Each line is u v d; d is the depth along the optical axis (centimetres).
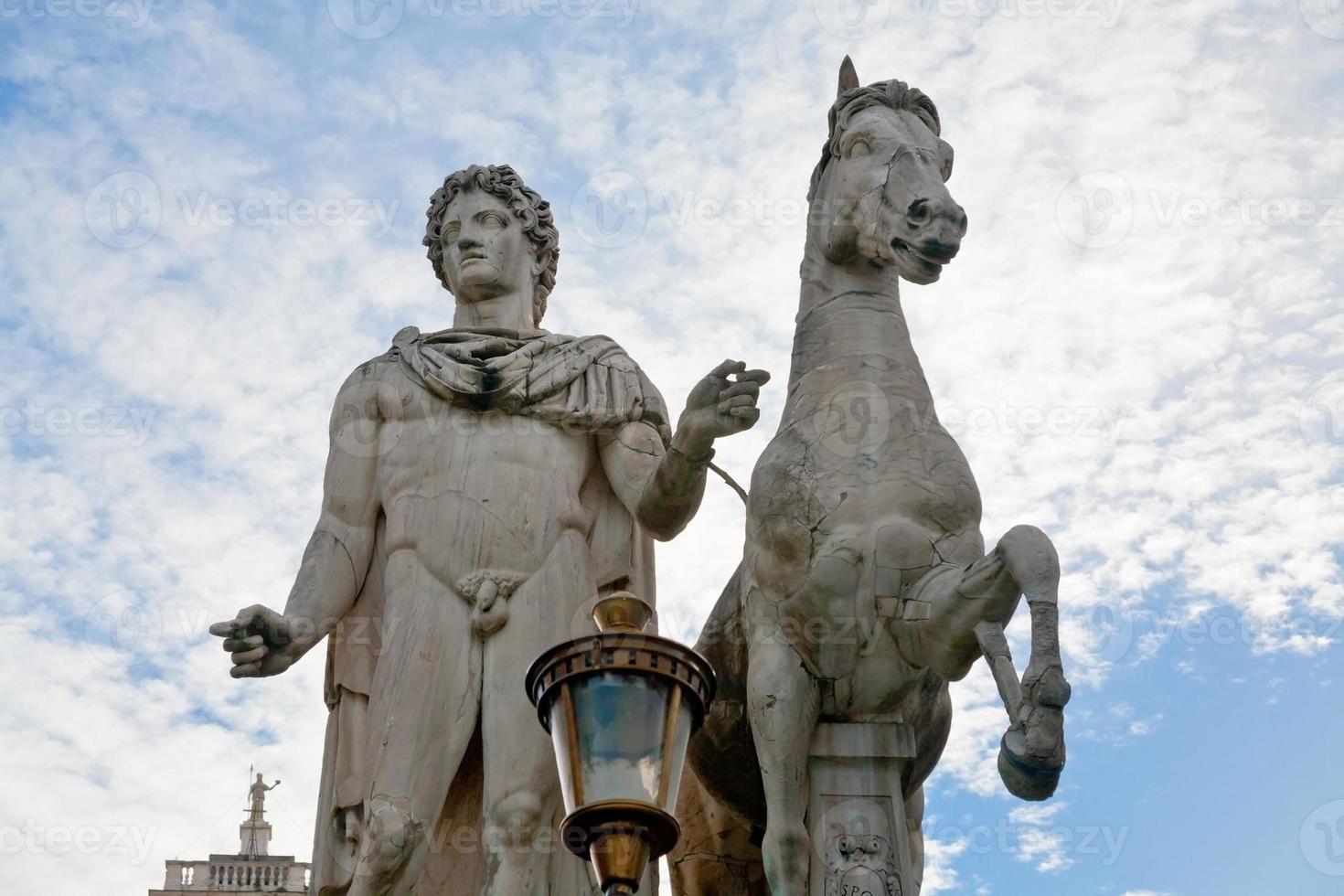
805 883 580
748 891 669
